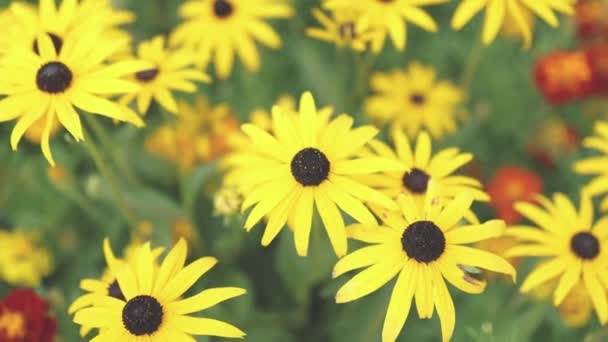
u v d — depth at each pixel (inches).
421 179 25.8
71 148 32.9
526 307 30.3
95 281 25.8
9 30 28.3
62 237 33.4
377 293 30.0
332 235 24.4
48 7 28.5
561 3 29.0
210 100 35.7
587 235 26.4
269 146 25.1
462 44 36.9
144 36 36.3
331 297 31.5
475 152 35.1
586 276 26.1
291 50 36.6
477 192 26.2
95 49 26.0
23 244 32.2
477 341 26.0
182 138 32.4
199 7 32.0
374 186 25.9
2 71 25.9
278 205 24.7
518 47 36.5
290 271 30.0
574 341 30.1
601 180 28.0
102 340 23.8
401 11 29.7
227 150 32.9
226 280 30.7
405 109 32.9
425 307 23.8
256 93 35.2
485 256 24.0
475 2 29.3
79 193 31.8
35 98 25.6
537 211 27.1
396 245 24.1
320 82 34.5
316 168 24.6
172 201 31.4
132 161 33.3
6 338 27.8
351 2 29.8
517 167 33.2
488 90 36.4
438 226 24.2
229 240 30.7
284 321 30.9
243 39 31.8
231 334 23.8
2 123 32.4
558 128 34.3
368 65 32.9
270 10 31.9
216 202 28.7
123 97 28.7
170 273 24.3
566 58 32.1
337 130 25.2
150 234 30.6
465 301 30.4
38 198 33.4
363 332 29.9
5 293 32.8
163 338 23.9
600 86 32.3
